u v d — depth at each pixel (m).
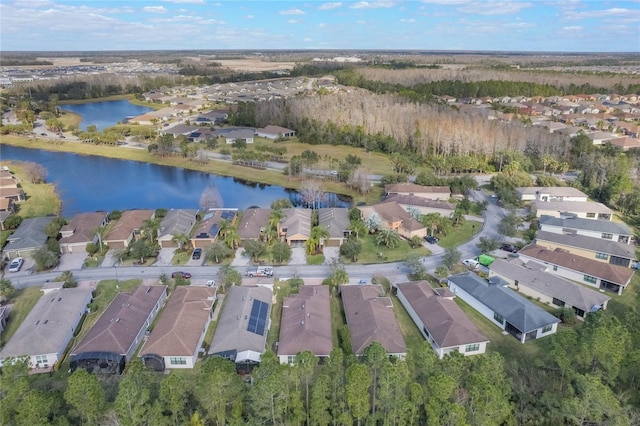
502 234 92.56
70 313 62.38
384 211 99.12
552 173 137.12
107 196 124.06
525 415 41.91
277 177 135.88
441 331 57.84
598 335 43.62
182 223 94.06
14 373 41.97
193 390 44.34
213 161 151.38
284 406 38.94
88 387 38.53
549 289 68.56
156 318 65.38
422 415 40.59
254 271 77.50
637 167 127.88
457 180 118.38
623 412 39.22
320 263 81.69
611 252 79.38
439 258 83.75
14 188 113.94
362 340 56.00
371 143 163.88
